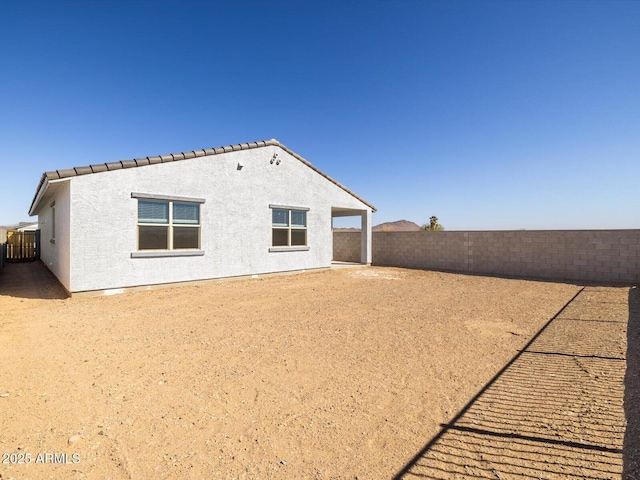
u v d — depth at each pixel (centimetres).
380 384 406
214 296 945
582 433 302
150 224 1010
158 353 501
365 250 1777
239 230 1218
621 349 513
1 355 485
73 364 457
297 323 673
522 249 1465
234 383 405
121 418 329
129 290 969
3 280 1216
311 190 1475
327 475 255
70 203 878
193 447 287
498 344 550
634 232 1216
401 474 256
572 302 888
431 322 686
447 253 1678
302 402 363
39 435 299
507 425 318
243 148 1214
